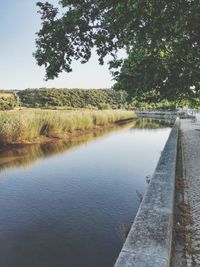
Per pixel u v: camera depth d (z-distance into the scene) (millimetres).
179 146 11719
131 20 5180
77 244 5180
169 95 8664
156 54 7473
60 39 6141
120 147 17266
